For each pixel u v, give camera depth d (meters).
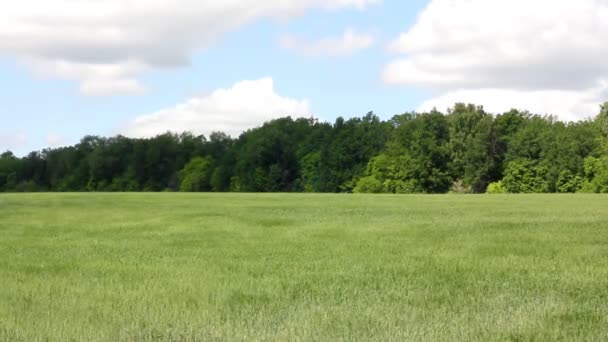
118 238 21.97
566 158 108.75
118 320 8.95
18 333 8.20
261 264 14.64
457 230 23.36
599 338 7.77
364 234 22.31
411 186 121.75
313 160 138.88
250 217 32.12
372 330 8.20
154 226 27.17
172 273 13.32
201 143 170.88
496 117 125.44
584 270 13.21
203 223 28.50
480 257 15.56
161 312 9.40
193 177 152.00
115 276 13.02
